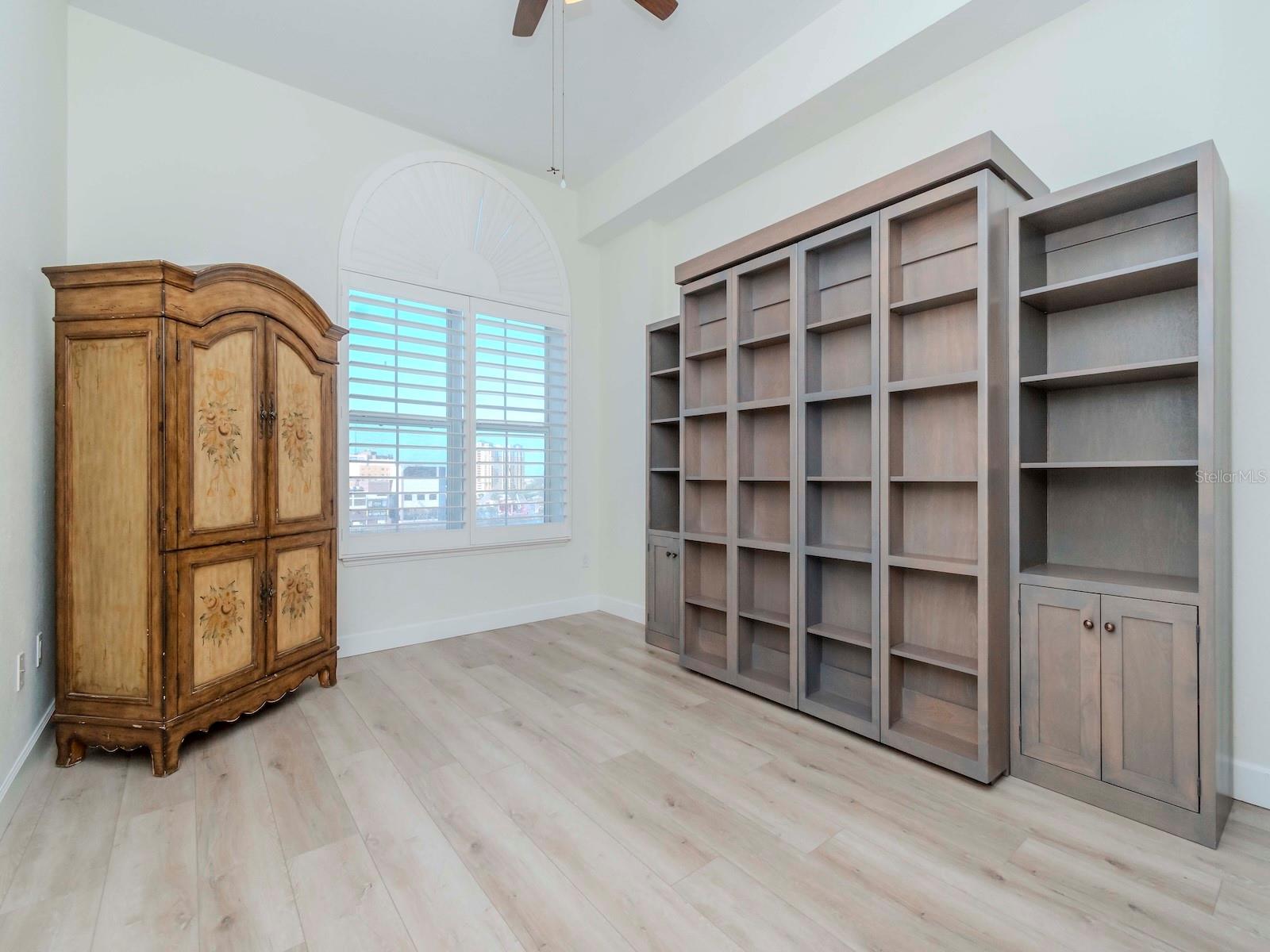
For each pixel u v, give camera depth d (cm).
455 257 398
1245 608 196
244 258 321
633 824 184
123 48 289
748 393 308
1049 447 232
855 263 265
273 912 145
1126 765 187
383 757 227
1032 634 208
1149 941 137
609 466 466
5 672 194
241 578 248
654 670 330
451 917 144
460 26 292
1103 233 217
